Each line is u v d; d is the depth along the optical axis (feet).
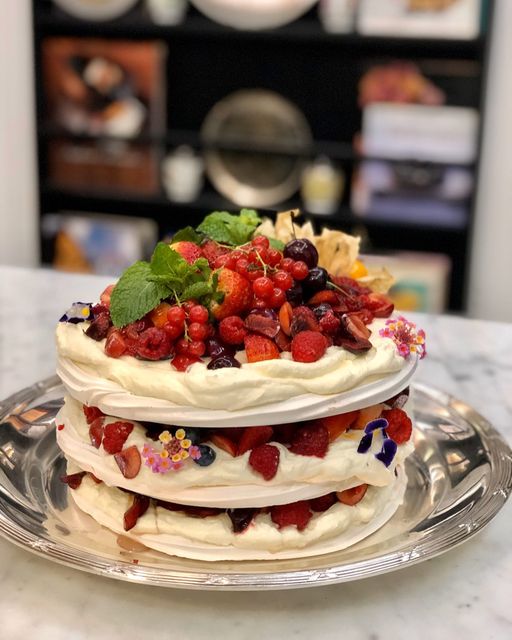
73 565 1.31
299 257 1.54
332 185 4.37
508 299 4.36
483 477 1.61
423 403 1.97
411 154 4.18
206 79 4.58
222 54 4.53
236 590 1.28
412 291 4.33
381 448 1.45
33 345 2.34
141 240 4.64
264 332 1.39
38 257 4.85
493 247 4.29
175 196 4.57
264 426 1.36
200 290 1.40
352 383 1.39
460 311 4.50
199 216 4.78
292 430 1.40
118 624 1.27
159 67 4.39
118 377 1.39
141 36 4.50
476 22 4.01
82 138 4.57
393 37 4.10
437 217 4.26
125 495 1.46
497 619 1.30
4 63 4.53
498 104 4.08
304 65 4.46
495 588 1.38
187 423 1.34
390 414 1.53
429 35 4.06
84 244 4.68
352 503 1.45
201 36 4.36
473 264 4.36
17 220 4.82
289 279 1.47
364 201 4.33
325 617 1.30
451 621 1.30
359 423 1.45
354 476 1.42
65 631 1.25
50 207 4.83
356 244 1.90
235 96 4.49
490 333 2.54
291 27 4.28
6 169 4.73
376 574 1.31
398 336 1.52
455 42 4.03
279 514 1.40
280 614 1.31
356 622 1.29
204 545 1.39
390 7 4.09
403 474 1.65
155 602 1.32
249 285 1.45
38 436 1.78
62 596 1.33
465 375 2.23
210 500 1.37
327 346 1.42
